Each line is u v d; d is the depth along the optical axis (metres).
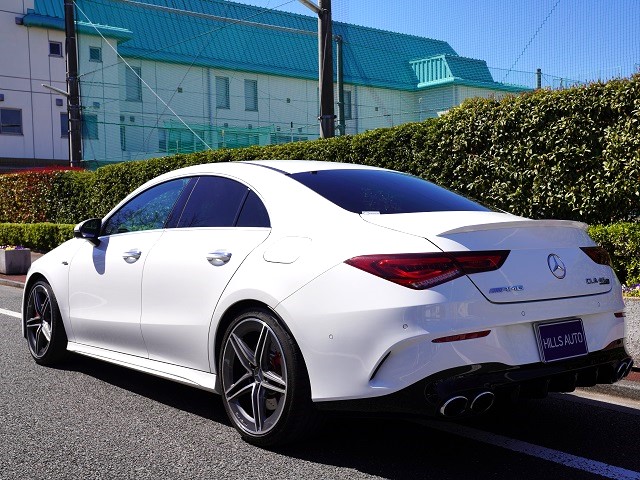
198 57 38.75
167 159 14.77
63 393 4.86
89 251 5.13
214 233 4.18
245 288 3.70
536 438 3.90
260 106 40.75
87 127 35.75
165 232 4.54
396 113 40.69
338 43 23.95
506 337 3.26
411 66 41.75
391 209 3.80
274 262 3.65
